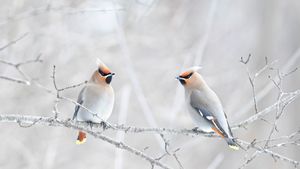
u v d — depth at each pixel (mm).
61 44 15891
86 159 16859
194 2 19141
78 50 16312
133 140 17766
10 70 14750
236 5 20609
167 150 8289
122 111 12688
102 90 9578
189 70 10070
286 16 19859
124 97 13078
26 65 15242
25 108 15508
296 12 19734
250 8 20656
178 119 16016
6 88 15172
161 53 17578
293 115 18250
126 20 16297
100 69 9680
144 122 16812
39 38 15539
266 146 8227
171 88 17203
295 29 19656
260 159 18047
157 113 16844
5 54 14336
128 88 13836
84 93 9625
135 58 17109
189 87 9969
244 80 18781
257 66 19594
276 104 8805
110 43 16266
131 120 16734
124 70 16500
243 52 19891
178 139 17188
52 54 15836
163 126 16766
